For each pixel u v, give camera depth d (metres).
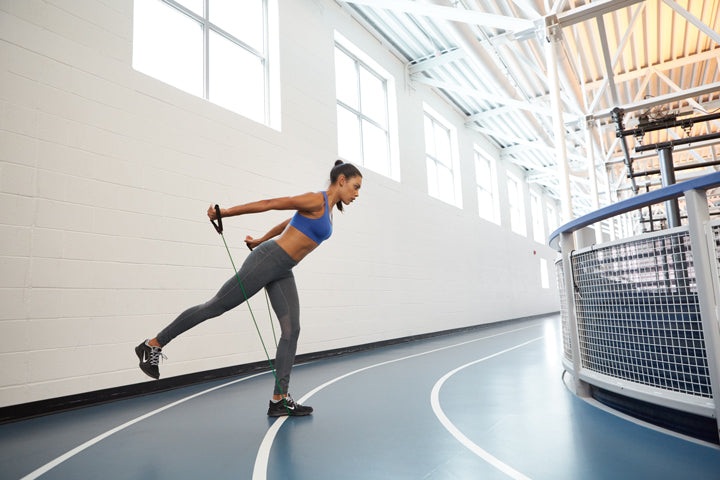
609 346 2.64
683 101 10.58
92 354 3.56
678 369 2.27
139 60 4.39
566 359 3.54
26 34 3.38
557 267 3.78
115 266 3.79
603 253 2.67
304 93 6.25
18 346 3.14
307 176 6.09
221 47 5.36
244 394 3.64
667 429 2.20
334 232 6.53
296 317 2.84
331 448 2.07
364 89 8.08
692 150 11.12
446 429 2.34
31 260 3.27
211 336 4.55
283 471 1.79
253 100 5.70
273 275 2.62
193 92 4.91
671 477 1.59
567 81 7.66
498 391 3.34
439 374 4.29
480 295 11.19
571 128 10.77
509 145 13.66
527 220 15.66
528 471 1.70
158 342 2.51
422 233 8.88
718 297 1.85
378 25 7.98
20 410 3.10
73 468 1.92
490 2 6.80
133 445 2.25
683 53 8.50
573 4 6.91
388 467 1.79
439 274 9.34
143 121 4.16
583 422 2.38
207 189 4.69
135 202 4.00
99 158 3.77
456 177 10.86
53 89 3.51
